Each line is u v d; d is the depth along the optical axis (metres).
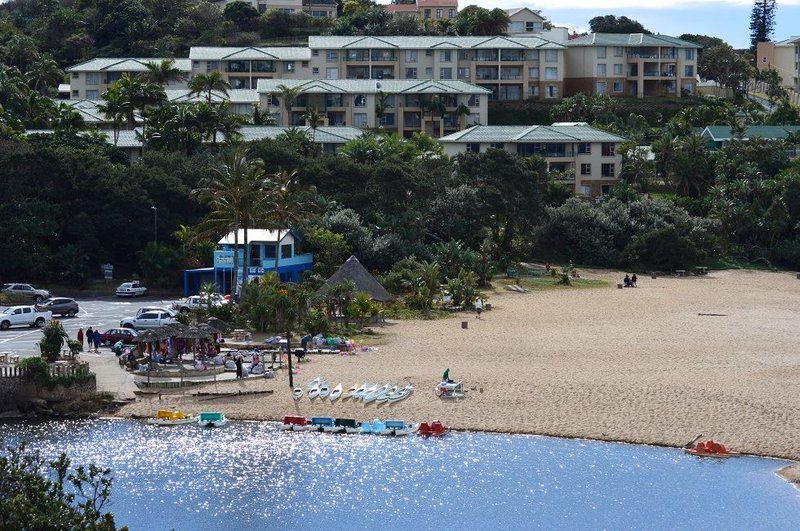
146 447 103.50
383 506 90.50
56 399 113.00
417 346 140.50
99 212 192.50
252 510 89.25
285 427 108.81
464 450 102.81
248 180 164.38
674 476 96.12
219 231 167.75
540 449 102.81
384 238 194.88
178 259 188.88
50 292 181.88
